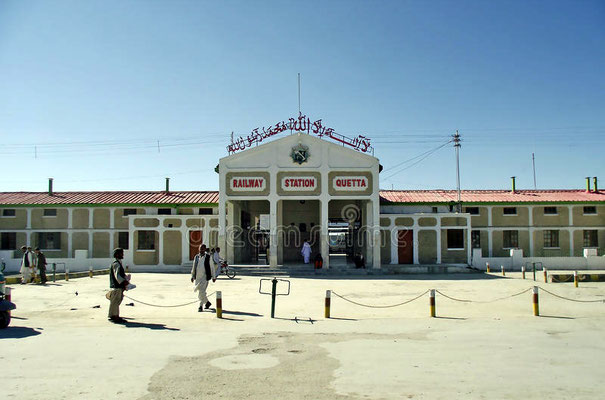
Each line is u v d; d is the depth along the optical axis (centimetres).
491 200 4022
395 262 3412
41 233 4009
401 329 1233
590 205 4031
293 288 2241
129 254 3378
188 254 3353
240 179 3183
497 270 3481
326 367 859
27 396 689
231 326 1259
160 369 834
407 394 716
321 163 3184
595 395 714
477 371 838
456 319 1395
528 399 697
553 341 1091
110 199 4047
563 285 2388
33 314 1439
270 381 774
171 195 4178
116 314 1305
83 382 757
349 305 1681
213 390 727
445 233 3456
